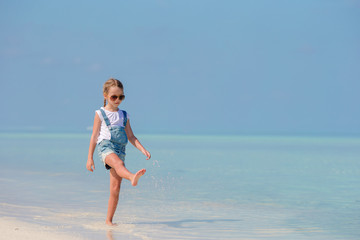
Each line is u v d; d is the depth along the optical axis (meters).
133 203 5.92
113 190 4.38
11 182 7.75
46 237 3.60
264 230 4.36
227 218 4.96
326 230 4.39
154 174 9.66
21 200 5.80
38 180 8.09
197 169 11.01
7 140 30.28
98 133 4.37
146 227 4.36
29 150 17.95
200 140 37.28
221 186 7.86
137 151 18.25
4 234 3.61
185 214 5.18
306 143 32.69
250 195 6.80
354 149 23.12
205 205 5.83
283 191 7.31
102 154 4.26
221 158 15.27
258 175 9.89
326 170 11.29
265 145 28.03
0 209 5.00
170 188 7.50
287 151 20.72
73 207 5.39
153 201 6.11
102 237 3.79
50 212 4.97
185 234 4.09
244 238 4.01
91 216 4.82
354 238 4.07
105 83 4.43
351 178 9.45
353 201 6.30
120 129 4.34
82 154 15.44
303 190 7.45
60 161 12.46
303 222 4.78
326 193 7.11
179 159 14.41
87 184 7.66
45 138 35.47
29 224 4.18
